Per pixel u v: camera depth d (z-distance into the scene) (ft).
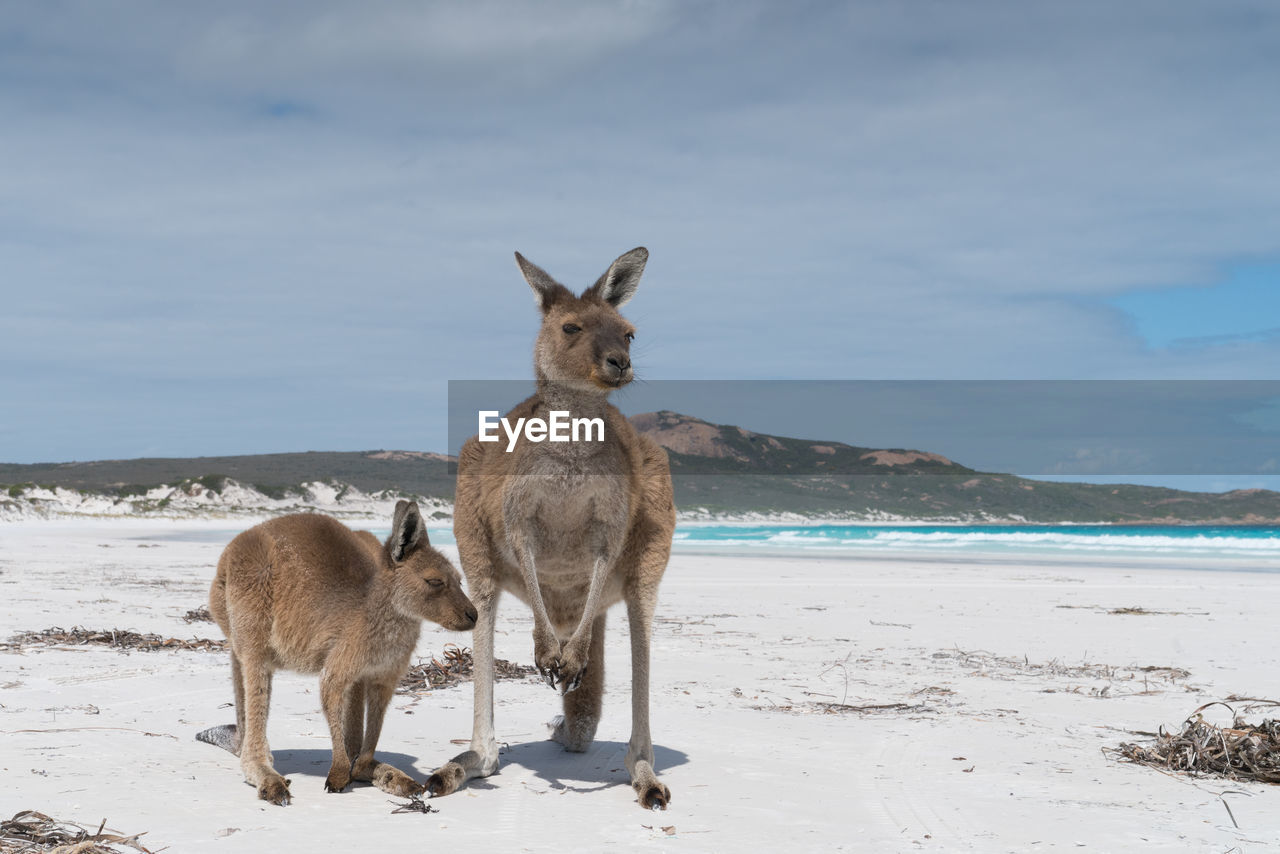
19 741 19.77
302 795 17.01
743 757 20.79
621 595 19.58
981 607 54.44
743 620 47.26
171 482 227.40
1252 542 131.75
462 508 19.02
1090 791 18.39
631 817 16.20
